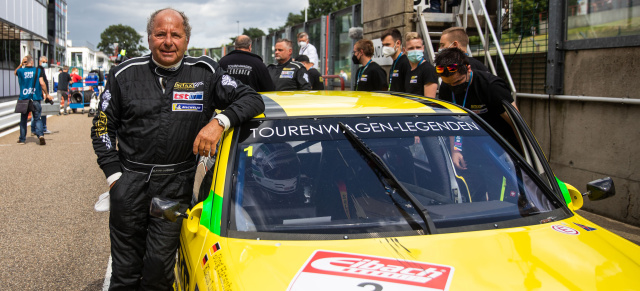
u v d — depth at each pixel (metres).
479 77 3.95
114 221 3.02
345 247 2.30
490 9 8.40
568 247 2.31
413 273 2.11
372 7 9.75
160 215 2.56
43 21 31.39
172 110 2.96
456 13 8.50
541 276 2.09
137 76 2.95
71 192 7.36
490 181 2.74
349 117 2.95
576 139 6.11
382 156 2.74
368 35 9.98
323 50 13.36
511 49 7.33
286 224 2.45
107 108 2.97
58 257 4.84
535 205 2.66
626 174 5.47
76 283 4.25
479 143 2.91
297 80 7.31
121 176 3.00
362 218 2.48
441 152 2.82
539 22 6.72
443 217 2.51
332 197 2.56
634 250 2.41
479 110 4.07
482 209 2.58
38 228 5.71
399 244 2.31
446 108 3.17
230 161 2.67
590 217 5.75
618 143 5.55
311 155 2.72
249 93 2.93
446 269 2.13
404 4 8.48
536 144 3.21
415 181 2.68
